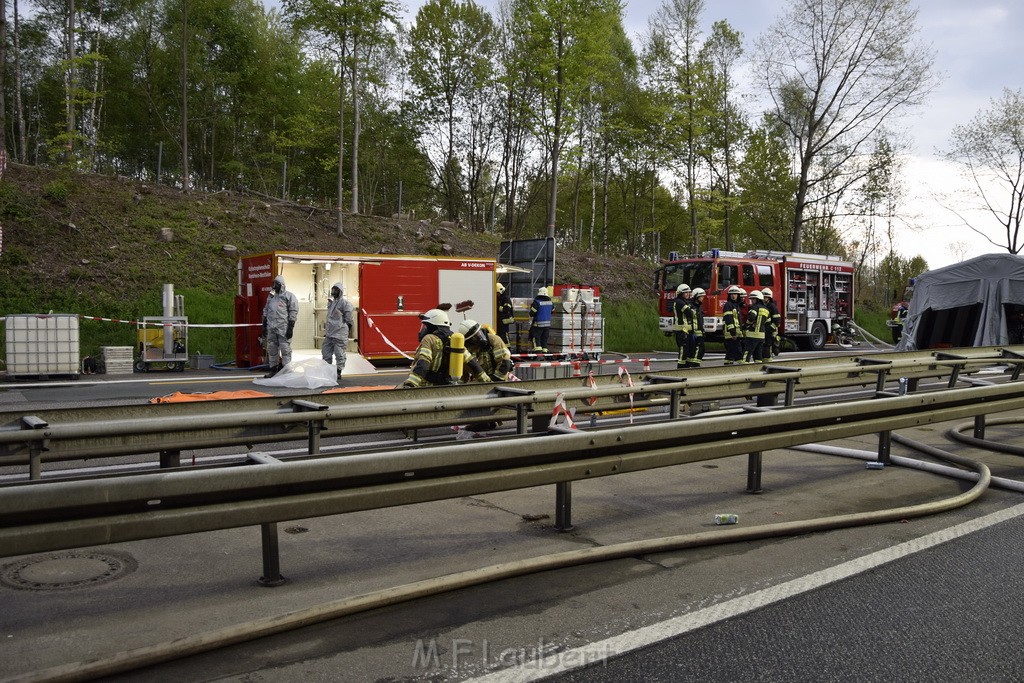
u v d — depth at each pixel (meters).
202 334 20.78
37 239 22.41
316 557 4.55
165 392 12.79
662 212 48.75
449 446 4.27
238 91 39.31
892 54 34.12
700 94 33.81
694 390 8.36
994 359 11.89
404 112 41.81
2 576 4.16
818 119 36.28
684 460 5.38
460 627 3.56
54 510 3.12
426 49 39.22
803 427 6.25
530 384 7.77
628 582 4.19
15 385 13.68
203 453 7.98
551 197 26.67
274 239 26.56
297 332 19.42
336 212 30.23
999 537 5.09
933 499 6.11
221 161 43.44
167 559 4.49
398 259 18.22
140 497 3.28
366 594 3.75
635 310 30.55
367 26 25.02
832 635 3.56
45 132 37.38
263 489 3.71
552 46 25.89
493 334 8.53
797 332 27.83
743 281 25.70
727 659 3.29
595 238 50.34
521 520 5.41
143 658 3.05
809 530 5.14
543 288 18.17
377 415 6.23
